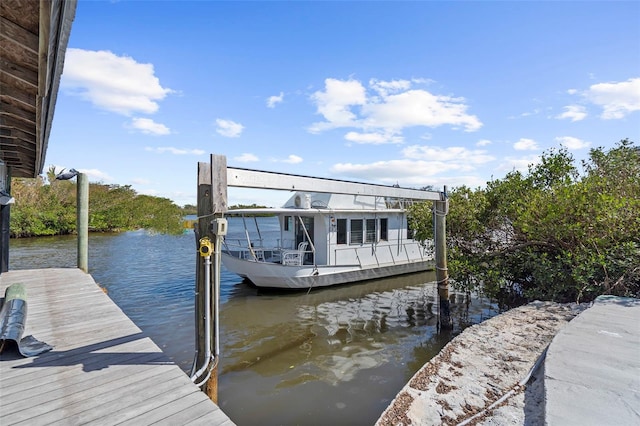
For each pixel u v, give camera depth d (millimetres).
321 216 11516
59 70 2881
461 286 8305
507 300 8047
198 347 3717
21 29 2344
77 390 2930
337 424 4184
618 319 4457
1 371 3266
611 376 2947
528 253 7180
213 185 3496
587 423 2316
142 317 8422
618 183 6840
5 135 5125
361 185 5809
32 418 2514
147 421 2500
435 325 7887
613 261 5730
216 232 3457
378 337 7164
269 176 4121
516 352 4020
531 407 2854
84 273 8500
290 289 10969
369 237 12500
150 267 15656
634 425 2275
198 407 2705
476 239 8930
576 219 6418
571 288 6289
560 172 8281
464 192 9172
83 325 4613
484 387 3301
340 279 11562
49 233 31609
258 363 5945
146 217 42250
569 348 3559
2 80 3312
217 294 3645
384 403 4633
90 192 39594
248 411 4484
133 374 3229
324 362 5957
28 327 4516
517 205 7766
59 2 1913
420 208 10398
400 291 11148
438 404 3084
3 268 8430
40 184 33844
